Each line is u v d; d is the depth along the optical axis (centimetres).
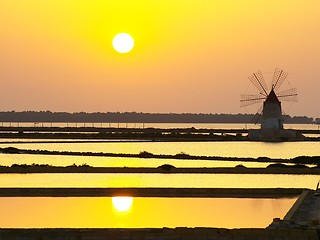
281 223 13075
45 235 12056
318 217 14088
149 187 18938
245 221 14612
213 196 18412
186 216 15175
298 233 12138
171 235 12156
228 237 12119
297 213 14612
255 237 12119
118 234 12138
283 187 19688
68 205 16562
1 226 13838
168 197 18138
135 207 16375
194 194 18500
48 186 19450
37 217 14962
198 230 12319
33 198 17725
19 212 15562
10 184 19912
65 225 14012
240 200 17700
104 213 15500
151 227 13700
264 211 15938
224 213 15625
